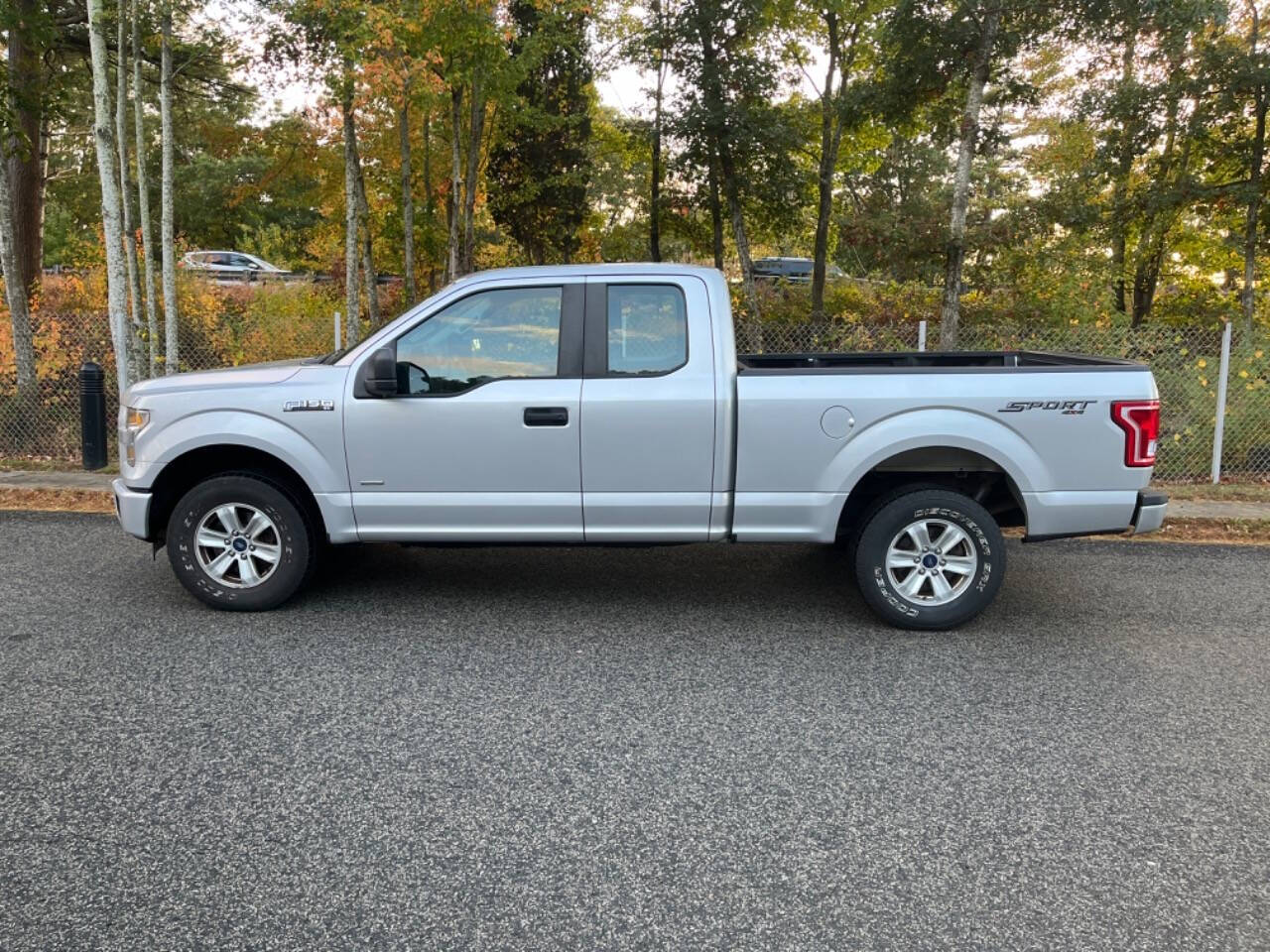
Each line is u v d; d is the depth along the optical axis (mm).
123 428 5254
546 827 3049
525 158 18797
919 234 13625
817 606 5508
